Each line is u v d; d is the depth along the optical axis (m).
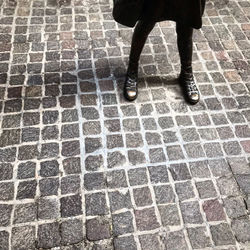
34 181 2.25
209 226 2.12
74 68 2.98
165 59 3.13
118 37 3.30
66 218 2.11
